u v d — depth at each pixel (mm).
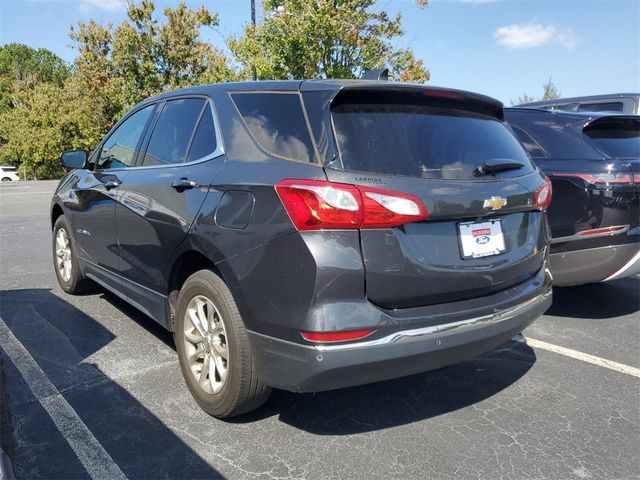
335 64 14000
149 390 3352
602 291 5742
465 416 3152
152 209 3396
